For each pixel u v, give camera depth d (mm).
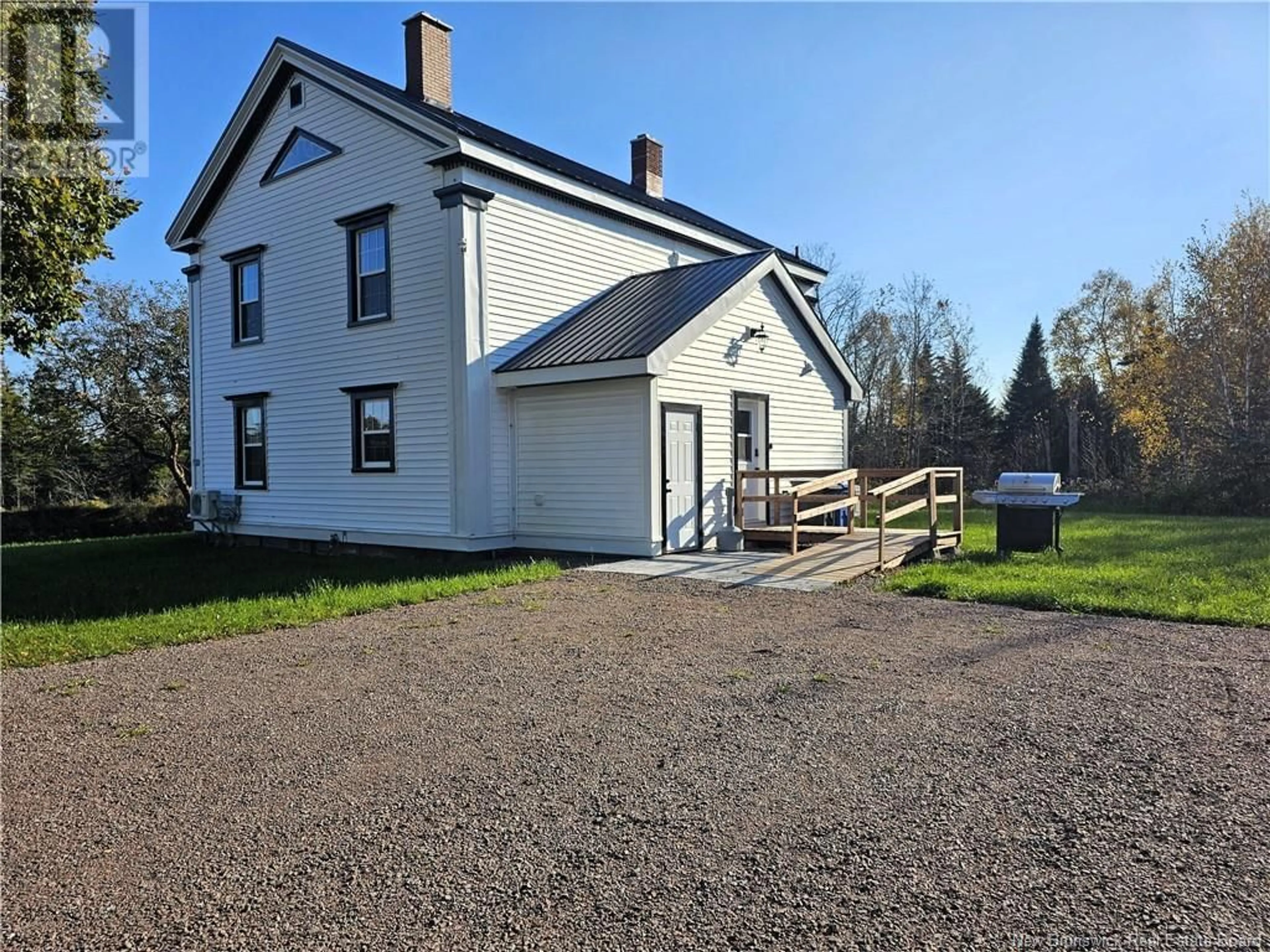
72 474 34031
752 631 6922
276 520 15953
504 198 13016
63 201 10648
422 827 3381
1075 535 13789
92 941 2625
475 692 5324
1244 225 23969
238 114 15680
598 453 12062
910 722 4527
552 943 2553
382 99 13156
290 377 15469
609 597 8758
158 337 28203
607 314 13477
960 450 37875
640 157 19609
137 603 9469
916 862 2994
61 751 4383
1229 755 3963
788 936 2553
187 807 3645
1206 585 8336
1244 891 2758
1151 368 30516
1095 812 3385
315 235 14797
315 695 5348
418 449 13195
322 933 2639
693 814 3443
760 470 13961
